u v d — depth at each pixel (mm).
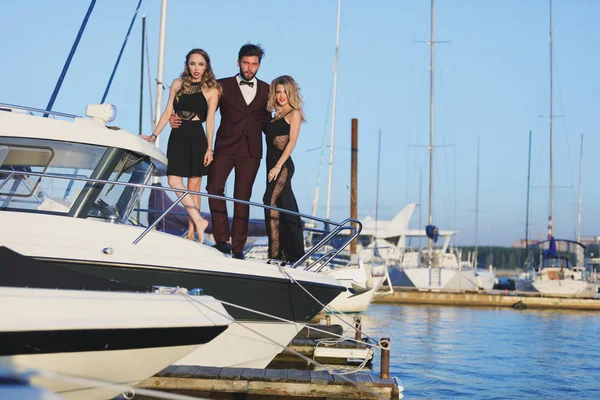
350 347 10992
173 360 5188
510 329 20359
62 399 3152
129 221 7500
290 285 7586
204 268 6898
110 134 6859
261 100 8109
